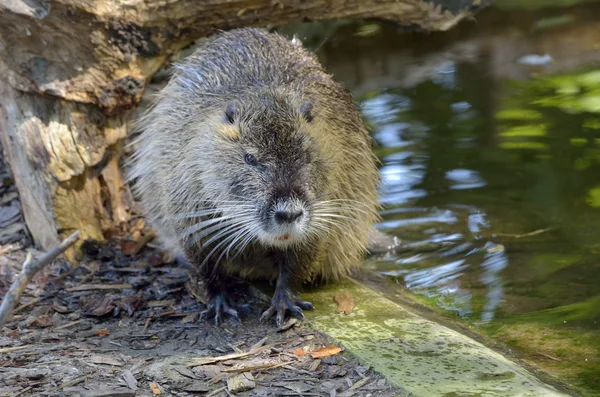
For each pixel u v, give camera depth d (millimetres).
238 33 5445
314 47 9602
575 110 7863
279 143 4250
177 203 4688
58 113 5332
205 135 4492
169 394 3674
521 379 3795
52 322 4559
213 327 4574
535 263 5543
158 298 4953
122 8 5047
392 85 8867
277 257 4762
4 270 5145
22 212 5641
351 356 4098
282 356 4133
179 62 5613
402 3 5844
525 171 6883
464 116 7965
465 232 6078
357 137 5254
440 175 6918
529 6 10602
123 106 5438
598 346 4383
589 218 6137
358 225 5223
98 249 5512
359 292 5043
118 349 4227
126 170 5816
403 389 3699
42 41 4996
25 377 3746
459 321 4801
